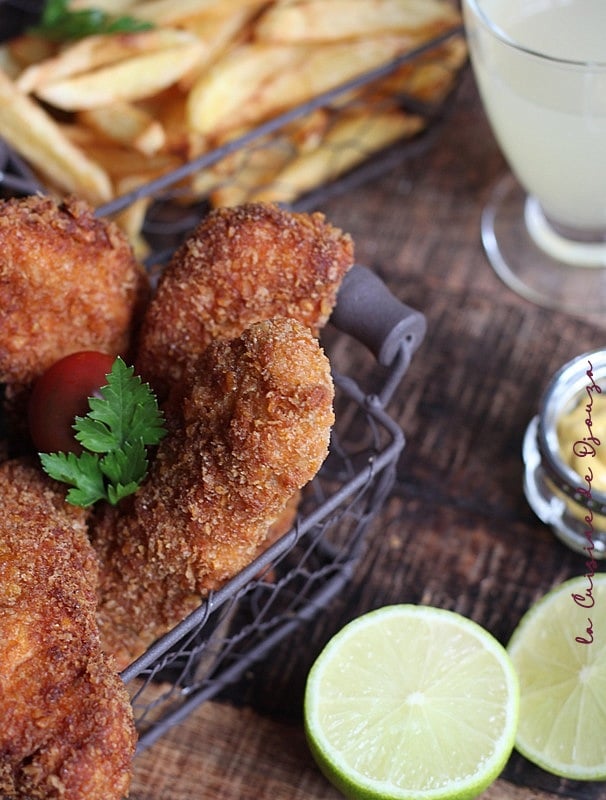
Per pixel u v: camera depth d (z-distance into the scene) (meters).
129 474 0.37
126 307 0.40
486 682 0.40
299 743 0.42
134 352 0.40
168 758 0.41
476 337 0.48
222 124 0.47
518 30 0.44
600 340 0.48
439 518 0.45
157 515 0.37
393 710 0.39
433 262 0.50
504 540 0.44
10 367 0.39
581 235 0.50
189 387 0.37
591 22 0.43
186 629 0.36
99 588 0.38
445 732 0.39
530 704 0.40
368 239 0.51
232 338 0.38
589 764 0.39
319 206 0.52
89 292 0.39
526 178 0.47
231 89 0.47
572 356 0.48
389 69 0.48
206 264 0.38
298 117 0.48
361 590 0.44
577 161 0.44
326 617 0.44
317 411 0.35
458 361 0.48
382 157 0.52
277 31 0.47
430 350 0.48
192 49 0.46
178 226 0.51
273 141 0.49
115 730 0.34
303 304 0.38
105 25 0.48
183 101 0.48
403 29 0.48
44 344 0.39
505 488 0.45
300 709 0.42
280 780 0.41
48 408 0.38
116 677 0.35
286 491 0.36
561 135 0.43
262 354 0.36
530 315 0.49
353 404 0.47
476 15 0.43
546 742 0.40
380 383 0.47
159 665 0.37
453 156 0.52
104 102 0.46
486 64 0.44
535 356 0.48
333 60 0.48
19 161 0.47
